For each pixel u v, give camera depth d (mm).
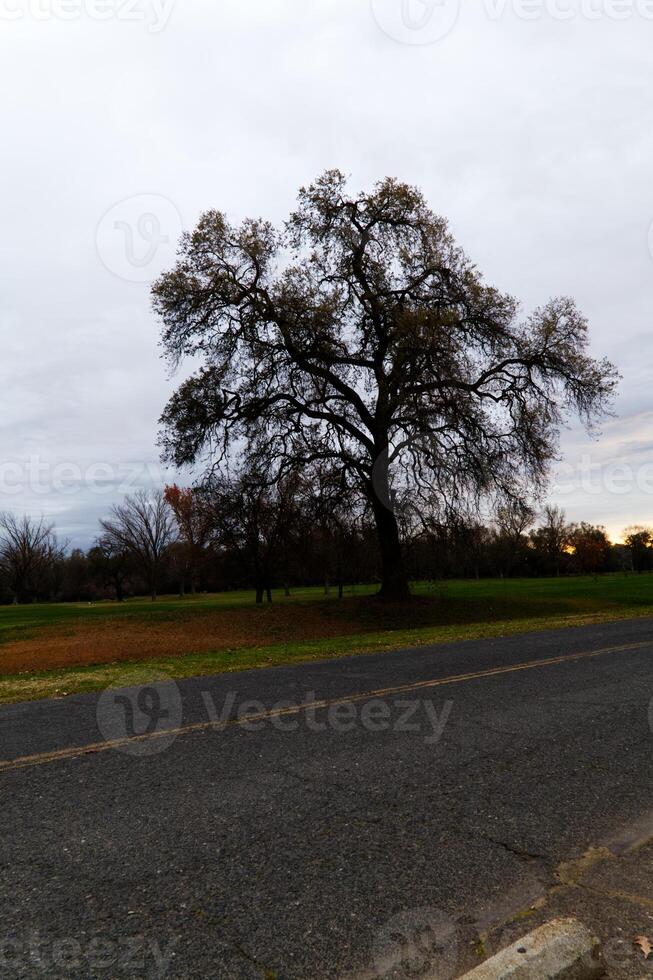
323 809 4066
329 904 2912
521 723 6234
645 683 8359
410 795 4309
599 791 4387
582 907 2891
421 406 22562
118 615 24656
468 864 3309
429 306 23562
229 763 5031
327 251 24844
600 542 96438
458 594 34969
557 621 19812
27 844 3594
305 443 24062
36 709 7457
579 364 23094
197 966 2465
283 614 24062
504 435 23422
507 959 2389
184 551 60969
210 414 23344
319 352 23266
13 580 82375
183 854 3443
